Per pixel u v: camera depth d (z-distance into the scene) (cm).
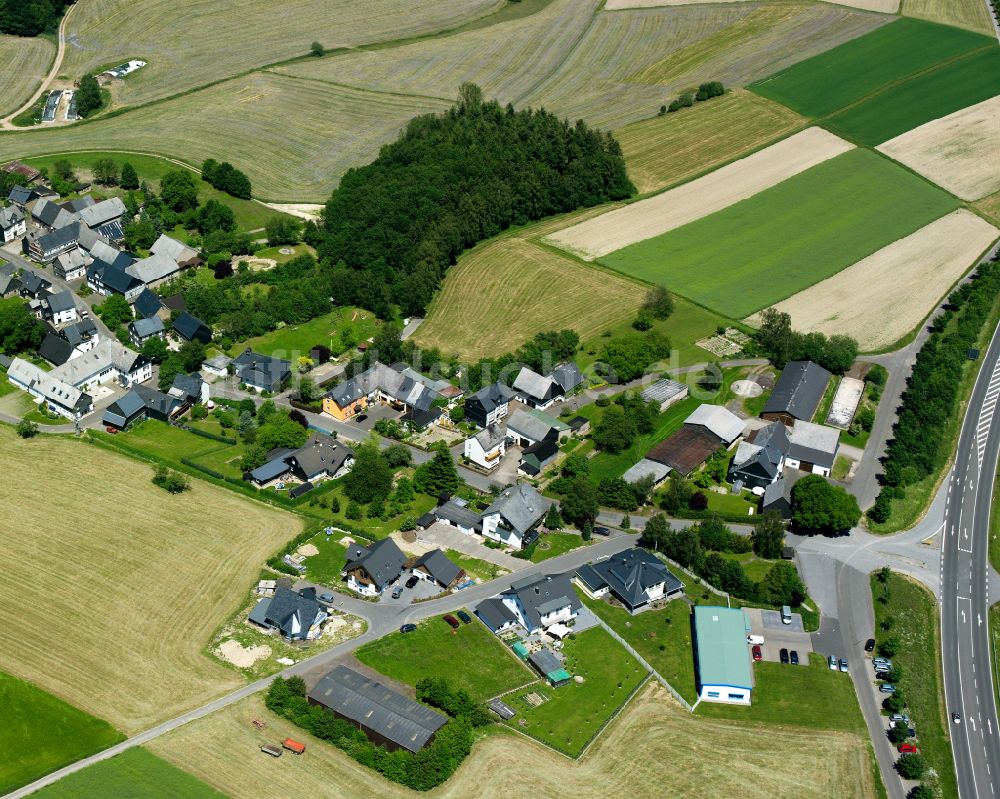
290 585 17688
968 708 16562
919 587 18638
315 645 16562
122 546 18375
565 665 16550
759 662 16838
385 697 15288
